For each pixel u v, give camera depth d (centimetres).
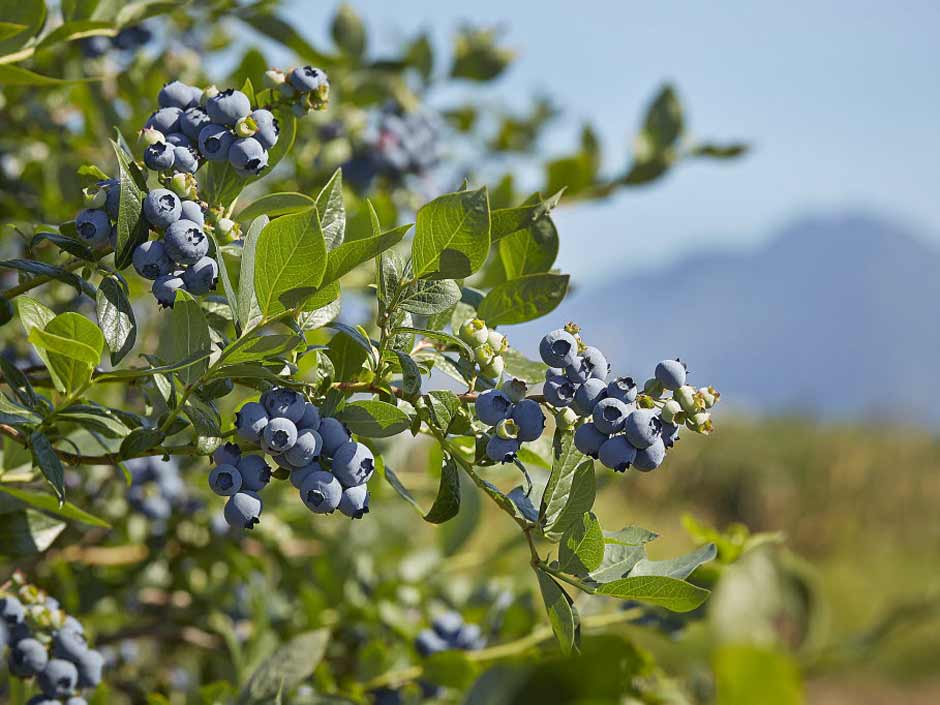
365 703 104
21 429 82
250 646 112
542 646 107
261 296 76
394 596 124
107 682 120
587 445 76
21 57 93
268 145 80
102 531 120
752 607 91
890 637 109
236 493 76
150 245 77
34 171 114
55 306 100
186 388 78
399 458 113
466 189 79
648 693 98
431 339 84
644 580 75
